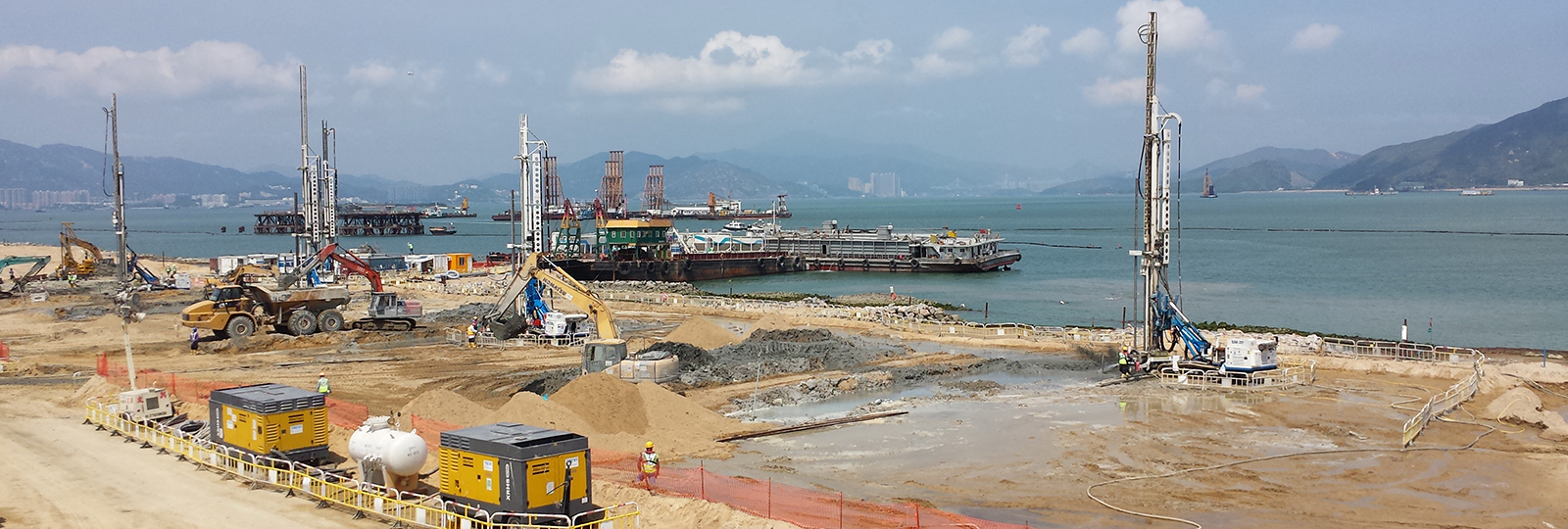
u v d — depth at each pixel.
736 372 57.31
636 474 34.81
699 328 69.44
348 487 30.97
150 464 35.78
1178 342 59.38
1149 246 59.06
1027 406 49.00
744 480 34.88
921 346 70.88
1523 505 32.62
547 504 27.33
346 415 43.16
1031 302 113.12
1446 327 90.69
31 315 83.88
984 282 138.25
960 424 45.00
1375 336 86.50
